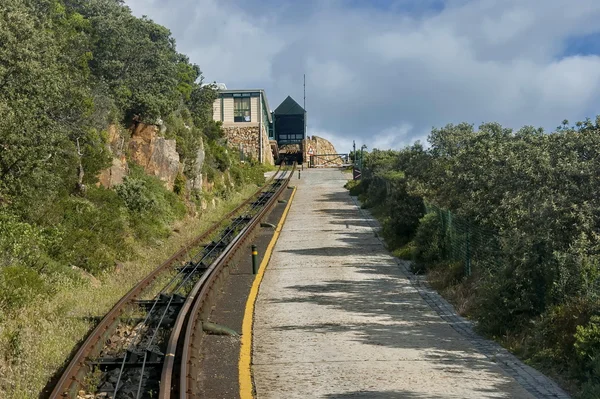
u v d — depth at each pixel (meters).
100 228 23.31
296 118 116.06
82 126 26.33
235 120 86.38
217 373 10.74
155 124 35.88
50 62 20.42
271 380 10.31
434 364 11.08
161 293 17.25
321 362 11.30
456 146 27.55
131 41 34.75
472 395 9.27
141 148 34.09
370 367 10.91
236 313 15.79
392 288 19.14
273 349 12.31
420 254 22.83
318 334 13.44
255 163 79.31
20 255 17.38
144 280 19.12
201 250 27.08
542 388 9.61
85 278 19.06
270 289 19.08
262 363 11.36
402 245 27.11
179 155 38.91
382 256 25.84
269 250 27.91
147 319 15.01
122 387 10.35
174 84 38.88
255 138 84.38
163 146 35.50
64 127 24.19
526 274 13.44
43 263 17.81
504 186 18.14
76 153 25.72
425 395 9.30
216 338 13.19
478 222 20.02
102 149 28.03
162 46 47.88
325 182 70.00
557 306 11.97
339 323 14.49
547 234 13.60
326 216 42.03
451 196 25.78
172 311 15.84
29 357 10.98
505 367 10.88
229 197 48.28
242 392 9.73
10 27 18.92
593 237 13.14
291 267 23.27
